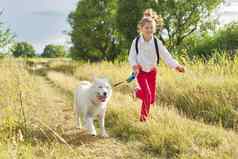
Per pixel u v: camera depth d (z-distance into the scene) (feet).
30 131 14.47
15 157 10.96
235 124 16.15
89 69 45.75
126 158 12.70
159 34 80.64
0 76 24.93
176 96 20.11
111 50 98.12
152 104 18.10
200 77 22.43
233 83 19.69
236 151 12.05
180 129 13.88
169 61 16.46
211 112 17.48
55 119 18.52
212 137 13.58
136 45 16.48
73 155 12.35
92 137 15.26
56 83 37.24
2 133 13.26
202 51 62.54
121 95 22.38
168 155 12.82
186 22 80.59
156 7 77.61
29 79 32.07
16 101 20.71
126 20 79.77
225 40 59.93
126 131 15.61
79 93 16.47
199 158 11.88
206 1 78.89
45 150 12.56
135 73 16.15
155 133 14.26
